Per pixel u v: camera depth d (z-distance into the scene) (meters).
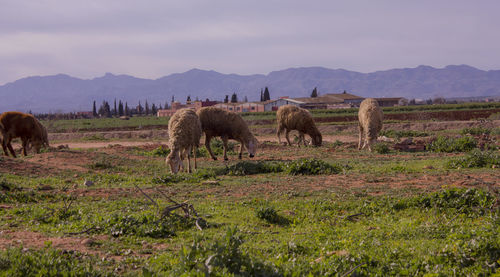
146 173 17.53
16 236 7.93
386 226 9.07
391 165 17.25
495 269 6.11
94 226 8.70
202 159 21.58
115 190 13.08
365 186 12.95
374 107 23.56
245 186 13.70
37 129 21.50
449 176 14.06
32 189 12.73
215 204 11.19
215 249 5.71
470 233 7.57
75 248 7.34
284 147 26.59
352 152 22.92
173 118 16.94
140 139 42.78
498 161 16.30
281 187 13.33
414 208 10.52
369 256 6.73
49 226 8.91
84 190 12.97
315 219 9.75
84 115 179.50
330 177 15.02
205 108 20.05
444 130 38.38
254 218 9.76
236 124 20.06
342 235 8.36
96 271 5.94
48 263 5.95
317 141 27.12
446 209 10.21
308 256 7.04
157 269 6.27
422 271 6.34
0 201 11.12
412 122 49.66
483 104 87.50
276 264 6.15
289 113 27.08
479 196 10.39
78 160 18.75
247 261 5.77
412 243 7.71
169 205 10.83
